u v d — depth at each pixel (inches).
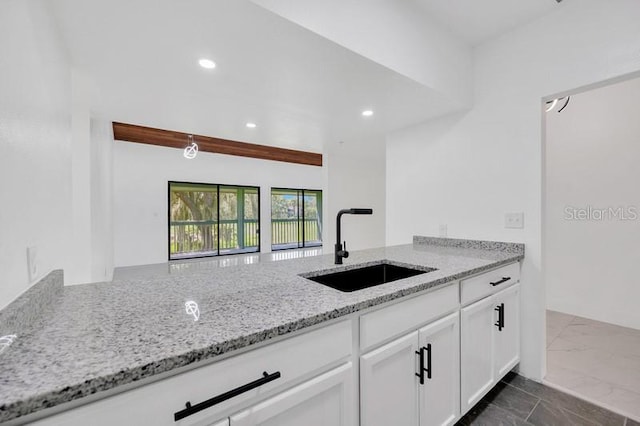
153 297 40.8
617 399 67.1
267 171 289.1
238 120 106.5
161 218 233.5
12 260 29.0
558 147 120.9
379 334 42.1
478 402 66.7
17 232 30.3
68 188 53.6
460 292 57.6
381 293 42.3
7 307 27.5
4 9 27.8
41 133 38.4
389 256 75.5
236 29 50.0
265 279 51.3
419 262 66.9
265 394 30.3
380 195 234.1
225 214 267.1
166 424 24.5
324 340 35.3
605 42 64.2
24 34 32.9
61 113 49.3
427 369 49.2
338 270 63.1
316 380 34.5
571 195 117.8
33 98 35.5
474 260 68.3
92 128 118.5
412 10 68.2
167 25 49.0
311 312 34.5
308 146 165.0
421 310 48.6
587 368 80.0
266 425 30.5
